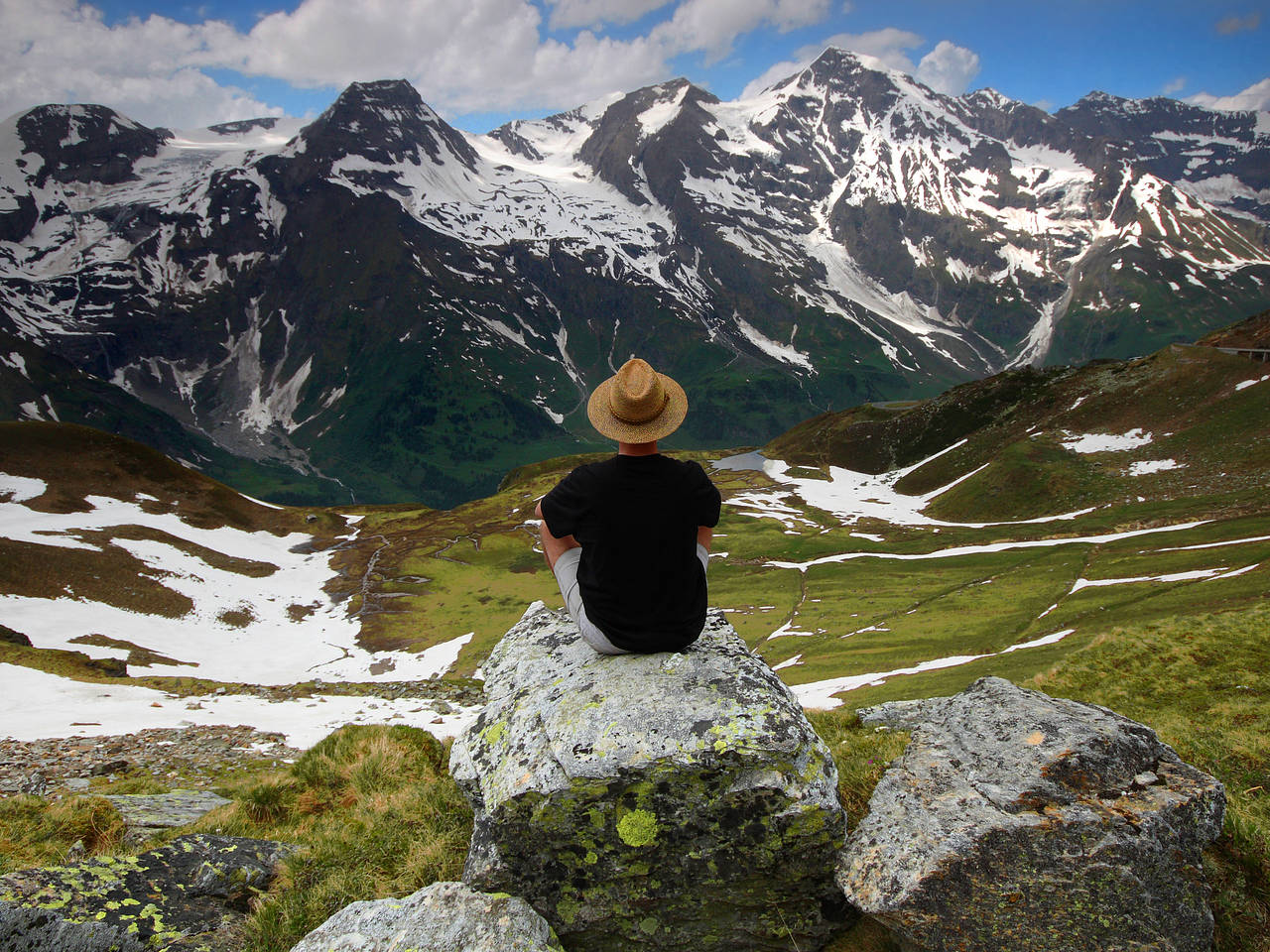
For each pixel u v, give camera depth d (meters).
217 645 102.06
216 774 19.88
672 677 6.17
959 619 78.94
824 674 62.38
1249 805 8.45
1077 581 87.88
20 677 41.06
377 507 194.00
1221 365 164.38
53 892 6.14
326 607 123.38
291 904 6.75
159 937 6.12
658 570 5.94
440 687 51.94
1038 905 5.17
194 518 153.00
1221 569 72.50
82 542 123.44
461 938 5.34
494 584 134.75
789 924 5.82
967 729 6.93
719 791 5.51
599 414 5.88
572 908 5.74
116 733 26.14
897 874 5.39
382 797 10.45
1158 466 143.25
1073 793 5.82
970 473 179.75
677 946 5.75
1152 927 5.17
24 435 154.25
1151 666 23.33
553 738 5.84
